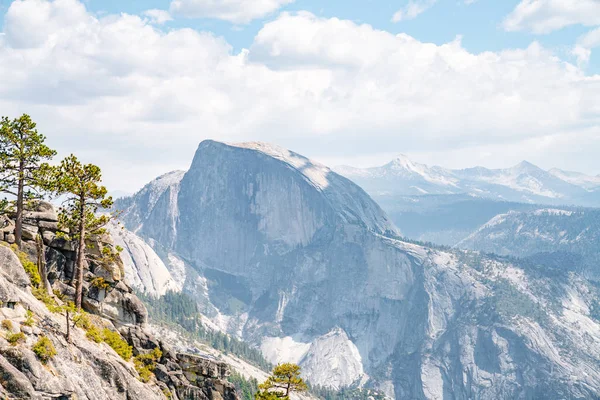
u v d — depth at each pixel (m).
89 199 73.75
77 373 57.25
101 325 73.38
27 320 53.94
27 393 49.38
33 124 66.44
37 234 70.44
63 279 73.38
